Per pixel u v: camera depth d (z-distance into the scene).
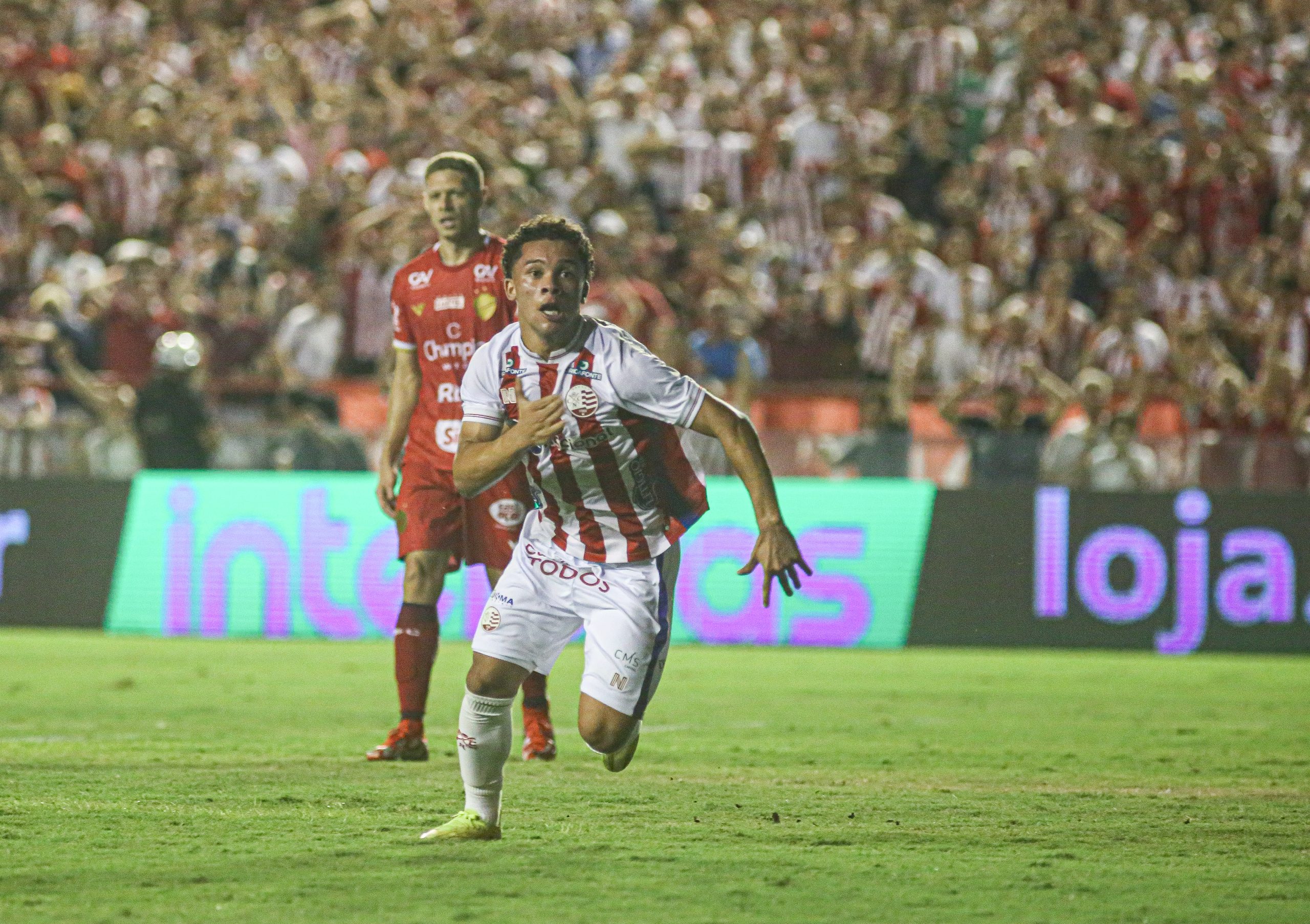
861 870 14.61
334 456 47.66
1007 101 65.56
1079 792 20.09
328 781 20.12
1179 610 45.00
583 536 15.70
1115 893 13.68
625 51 70.88
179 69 75.12
